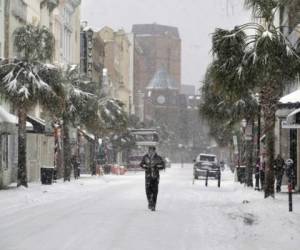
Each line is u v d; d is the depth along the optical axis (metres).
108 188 50.31
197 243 18.98
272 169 33.34
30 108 45.69
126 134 123.62
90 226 23.11
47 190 44.47
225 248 18.00
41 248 17.75
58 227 22.75
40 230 21.86
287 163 44.06
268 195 33.41
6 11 58.53
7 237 20.03
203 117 52.00
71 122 62.97
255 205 29.77
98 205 32.69
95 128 67.62
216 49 31.20
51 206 31.92
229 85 31.50
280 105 38.66
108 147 113.50
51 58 47.47
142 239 19.75
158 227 23.02
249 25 31.16
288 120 36.28
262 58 29.86
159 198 38.50
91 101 64.31
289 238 20.03
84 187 51.41
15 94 43.84
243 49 30.94
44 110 46.38
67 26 95.75
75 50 105.25
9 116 50.03
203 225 23.73
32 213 28.05
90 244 18.55
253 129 52.09
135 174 100.88
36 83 44.38
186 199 37.78
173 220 25.47
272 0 30.22
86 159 104.25
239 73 30.70
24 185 45.97
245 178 54.91
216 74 31.44
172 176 89.06
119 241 19.25
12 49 59.53
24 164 45.97
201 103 51.84
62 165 67.62
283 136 56.44
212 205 33.00
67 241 19.16
